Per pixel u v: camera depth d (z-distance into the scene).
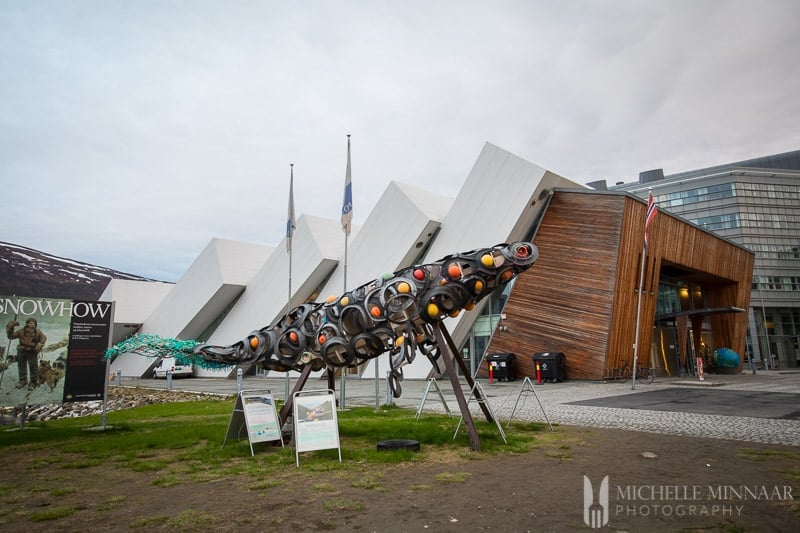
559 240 26.02
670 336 32.78
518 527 4.77
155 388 28.12
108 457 8.57
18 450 9.54
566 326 24.78
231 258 45.84
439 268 9.11
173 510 5.50
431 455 7.95
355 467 7.33
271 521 5.07
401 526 4.84
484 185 30.62
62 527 5.00
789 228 72.44
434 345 9.69
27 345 12.04
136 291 53.56
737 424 10.47
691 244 30.34
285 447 8.91
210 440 9.77
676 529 4.68
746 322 37.69
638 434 9.49
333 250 39.53
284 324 10.00
